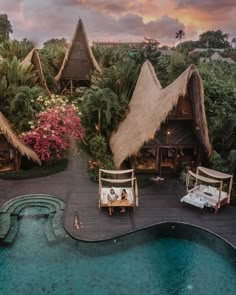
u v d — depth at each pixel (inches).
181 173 700.7
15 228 522.0
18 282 419.5
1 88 783.1
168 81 1079.6
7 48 1342.3
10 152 738.2
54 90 1327.5
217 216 554.6
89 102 824.3
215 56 3036.4
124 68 936.3
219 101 842.2
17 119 753.0
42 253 471.8
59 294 401.4
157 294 402.9
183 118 661.3
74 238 489.7
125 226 518.6
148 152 757.9
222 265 455.5
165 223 529.7
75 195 620.1
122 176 705.0
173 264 456.1
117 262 458.6
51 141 724.0
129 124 773.3
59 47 1600.6
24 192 629.3
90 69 1395.2
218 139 727.1
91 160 746.8
